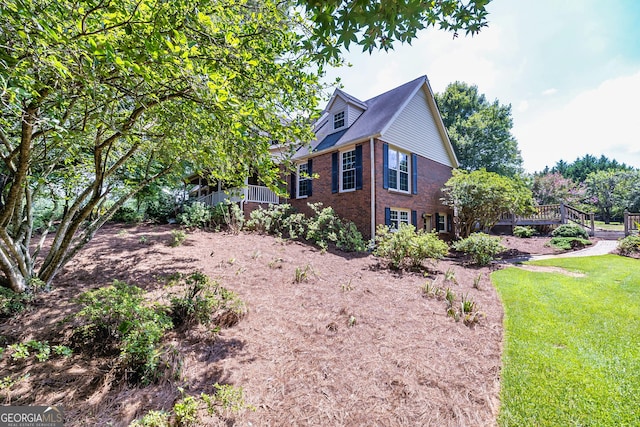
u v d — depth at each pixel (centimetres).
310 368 316
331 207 1173
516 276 724
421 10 236
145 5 216
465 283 668
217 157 357
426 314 472
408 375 311
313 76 373
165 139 427
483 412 262
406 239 776
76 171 589
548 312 470
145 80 236
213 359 316
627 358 327
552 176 2383
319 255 856
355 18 227
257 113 306
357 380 299
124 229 969
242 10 327
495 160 2466
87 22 226
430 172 1348
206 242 853
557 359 332
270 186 366
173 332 358
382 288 597
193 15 247
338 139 1206
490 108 2481
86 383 262
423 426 244
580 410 253
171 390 264
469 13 272
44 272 452
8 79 201
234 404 244
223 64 273
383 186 1080
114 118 341
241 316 411
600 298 523
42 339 320
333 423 243
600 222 2833
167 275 553
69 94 286
